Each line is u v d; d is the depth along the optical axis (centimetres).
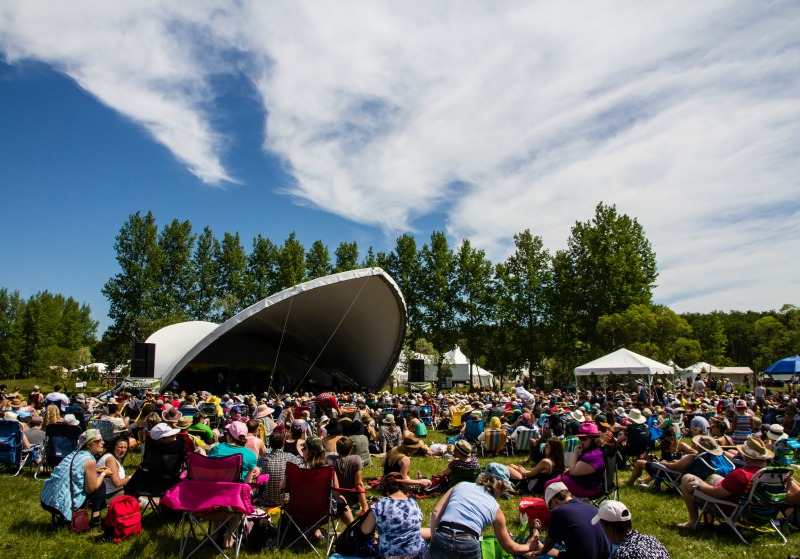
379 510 402
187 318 5384
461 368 5250
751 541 592
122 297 5062
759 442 625
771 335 5247
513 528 645
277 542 577
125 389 2220
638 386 2389
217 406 1372
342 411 1366
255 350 3741
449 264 4850
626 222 4366
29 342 6334
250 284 5453
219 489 519
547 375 4953
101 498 640
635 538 337
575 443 883
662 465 821
